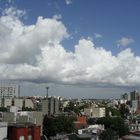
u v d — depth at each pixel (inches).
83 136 5290.4
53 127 5979.3
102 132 5885.8
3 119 4835.1
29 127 3983.8
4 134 3811.5
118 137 6220.5
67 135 5236.2
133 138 5241.1
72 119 7514.8
